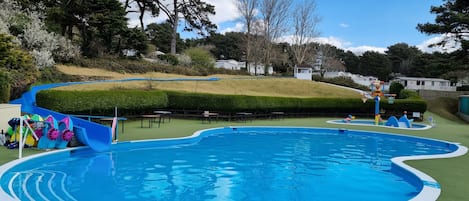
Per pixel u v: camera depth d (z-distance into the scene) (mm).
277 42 55094
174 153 9977
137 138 11359
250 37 52688
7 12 22766
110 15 29609
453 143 12078
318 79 48344
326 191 6504
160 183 6750
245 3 51469
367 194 6336
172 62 39125
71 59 27547
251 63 56219
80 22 29516
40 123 8609
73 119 10461
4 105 10109
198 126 15930
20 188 6020
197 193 6172
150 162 8648
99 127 10055
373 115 25156
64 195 5789
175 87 26188
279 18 53031
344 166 8867
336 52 80750
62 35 29219
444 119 28047
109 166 8016
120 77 28281
